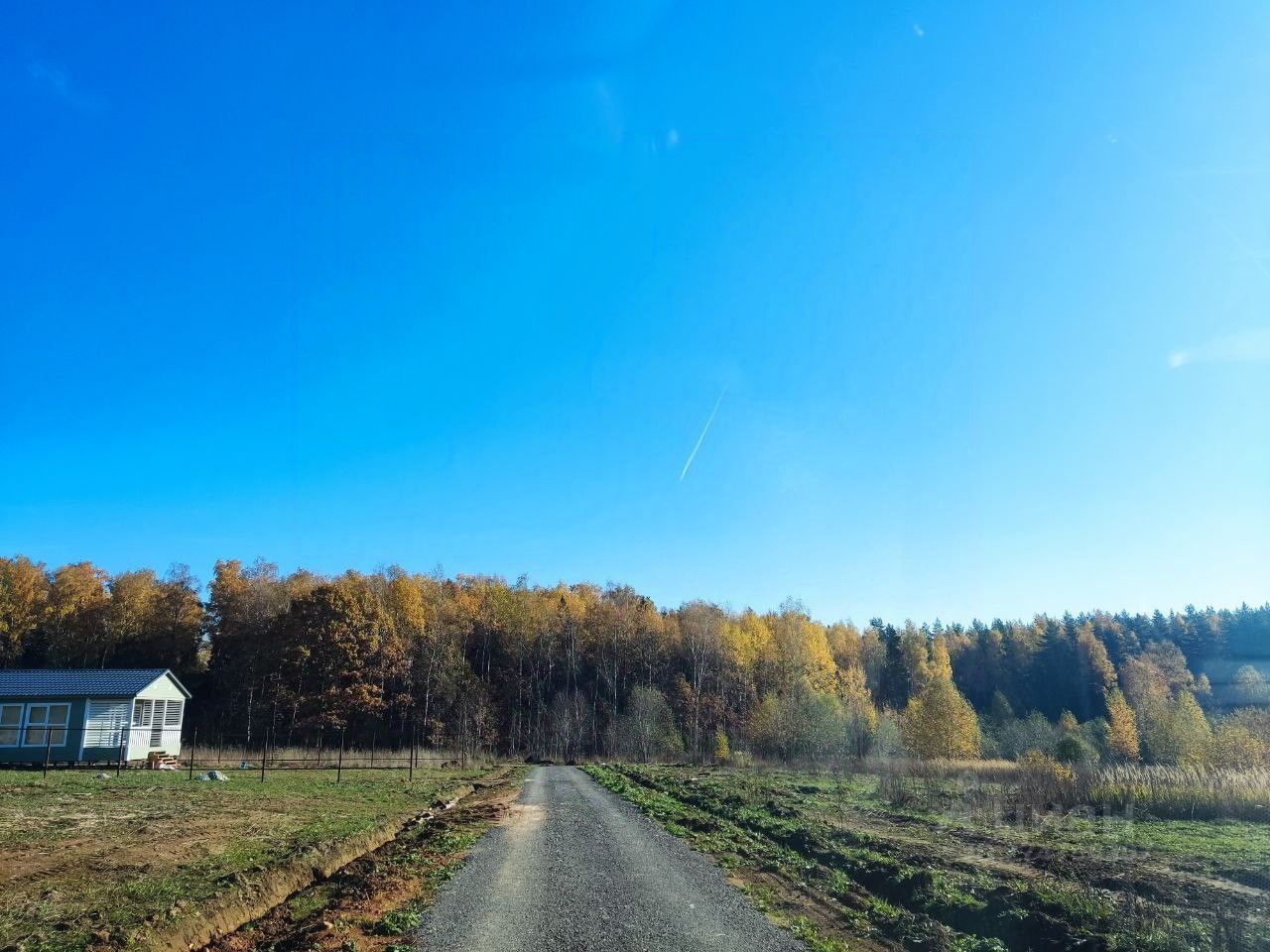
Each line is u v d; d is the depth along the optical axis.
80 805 20.42
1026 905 10.64
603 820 20.52
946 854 15.30
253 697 58.84
